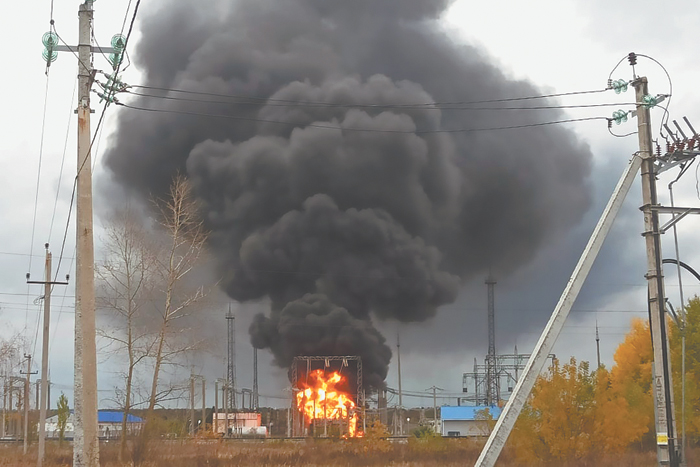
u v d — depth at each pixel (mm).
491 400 65312
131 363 30156
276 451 39688
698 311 31938
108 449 34531
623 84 16234
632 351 40469
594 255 13695
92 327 14469
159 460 29109
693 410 27125
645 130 15867
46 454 39250
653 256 15656
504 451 30469
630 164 15359
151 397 29750
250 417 76062
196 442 39312
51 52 15523
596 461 27938
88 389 14219
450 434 66625
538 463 28469
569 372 29031
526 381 12188
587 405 28609
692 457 24141
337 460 34312
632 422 28797
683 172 16188
